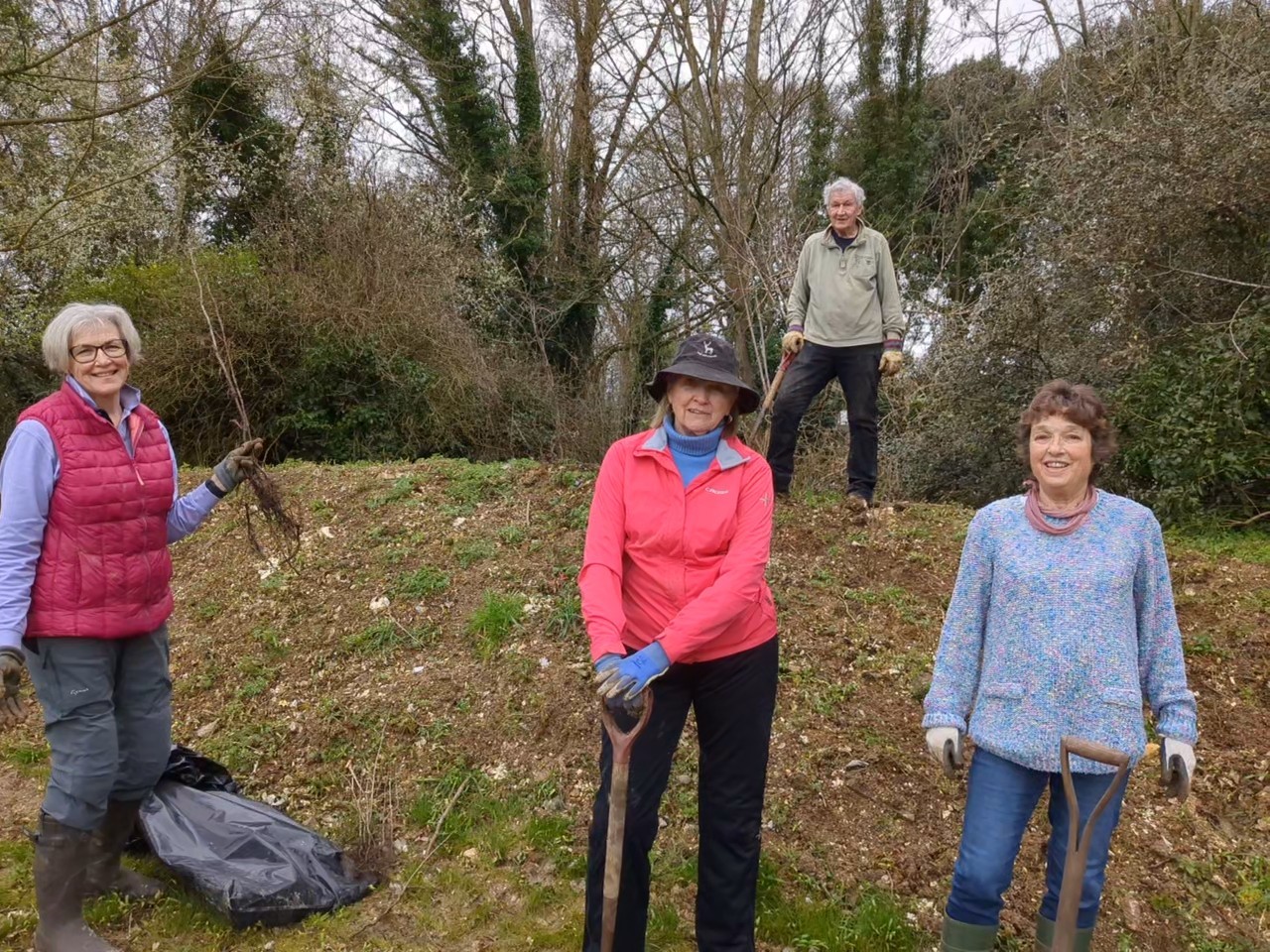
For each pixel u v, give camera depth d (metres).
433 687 4.18
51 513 2.56
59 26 8.95
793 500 5.84
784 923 2.96
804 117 13.34
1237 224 7.06
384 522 5.65
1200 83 7.99
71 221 9.90
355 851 3.33
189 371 10.51
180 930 2.91
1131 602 2.25
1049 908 2.42
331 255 11.72
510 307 15.28
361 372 11.16
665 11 12.09
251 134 12.11
